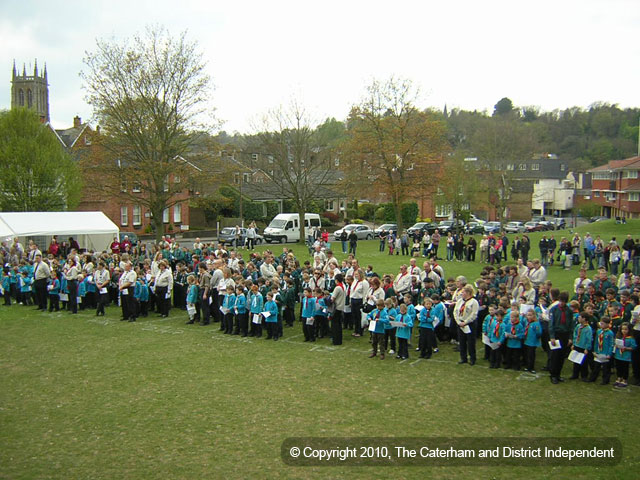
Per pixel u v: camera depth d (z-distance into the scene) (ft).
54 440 30.68
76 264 71.00
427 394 37.81
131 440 30.58
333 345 52.90
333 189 178.19
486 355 47.09
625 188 221.66
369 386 39.68
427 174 150.71
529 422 32.63
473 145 191.42
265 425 32.50
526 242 103.09
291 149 155.53
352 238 118.21
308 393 38.19
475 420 33.01
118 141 118.83
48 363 46.62
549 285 49.55
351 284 57.47
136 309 66.03
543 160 316.19
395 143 149.48
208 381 41.19
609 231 165.78
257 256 74.54
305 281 64.39
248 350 50.93
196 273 71.72
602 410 34.60
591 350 40.47
